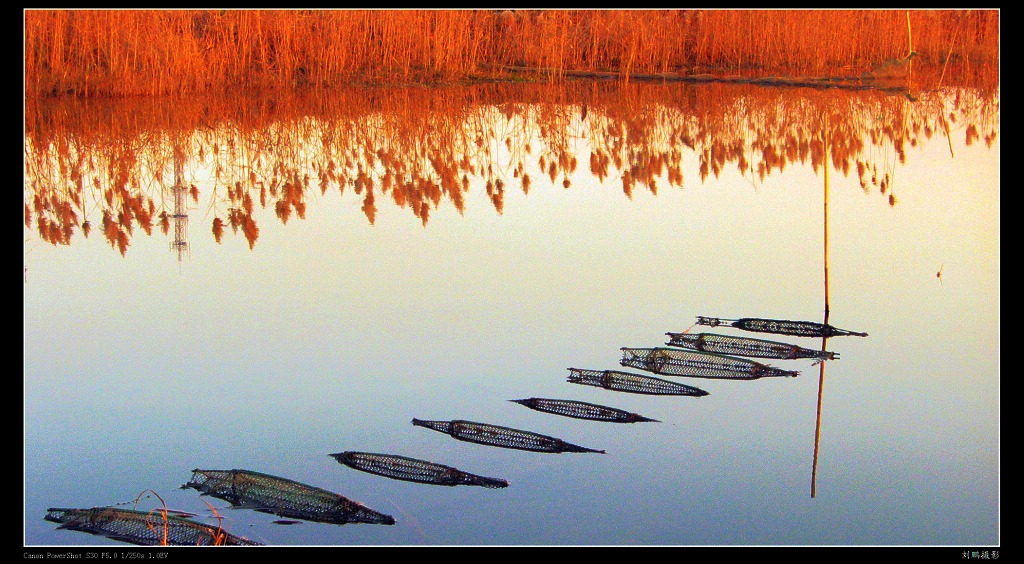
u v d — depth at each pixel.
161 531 7.20
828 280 11.47
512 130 19.11
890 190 15.53
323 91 22.00
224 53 21.73
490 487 7.88
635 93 21.84
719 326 11.20
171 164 17.17
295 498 7.62
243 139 18.47
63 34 20.30
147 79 20.72
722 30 23.64
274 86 21.94
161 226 14.41
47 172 16.39
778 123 19.41
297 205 14.85
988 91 21.47
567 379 9.80
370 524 7.34
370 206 14.45
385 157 17.19
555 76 23.16
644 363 10.18
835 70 23.16
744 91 21.73
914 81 22.30
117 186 15.51
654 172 16.31
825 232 11.55
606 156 16.89
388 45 22.72
